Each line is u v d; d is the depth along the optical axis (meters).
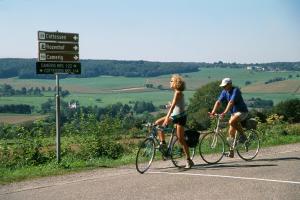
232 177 8.85
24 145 13.35
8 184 8.95
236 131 11.09
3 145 13.27
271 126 19.34
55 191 8.11
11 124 14.05
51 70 10.84
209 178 8.80
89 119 15.70
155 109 107.44
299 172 9.26
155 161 11.14
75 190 8.11
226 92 10.95
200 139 10.82
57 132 11.36
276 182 8.34
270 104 104.81
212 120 17.34
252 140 11.40
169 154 10.09
